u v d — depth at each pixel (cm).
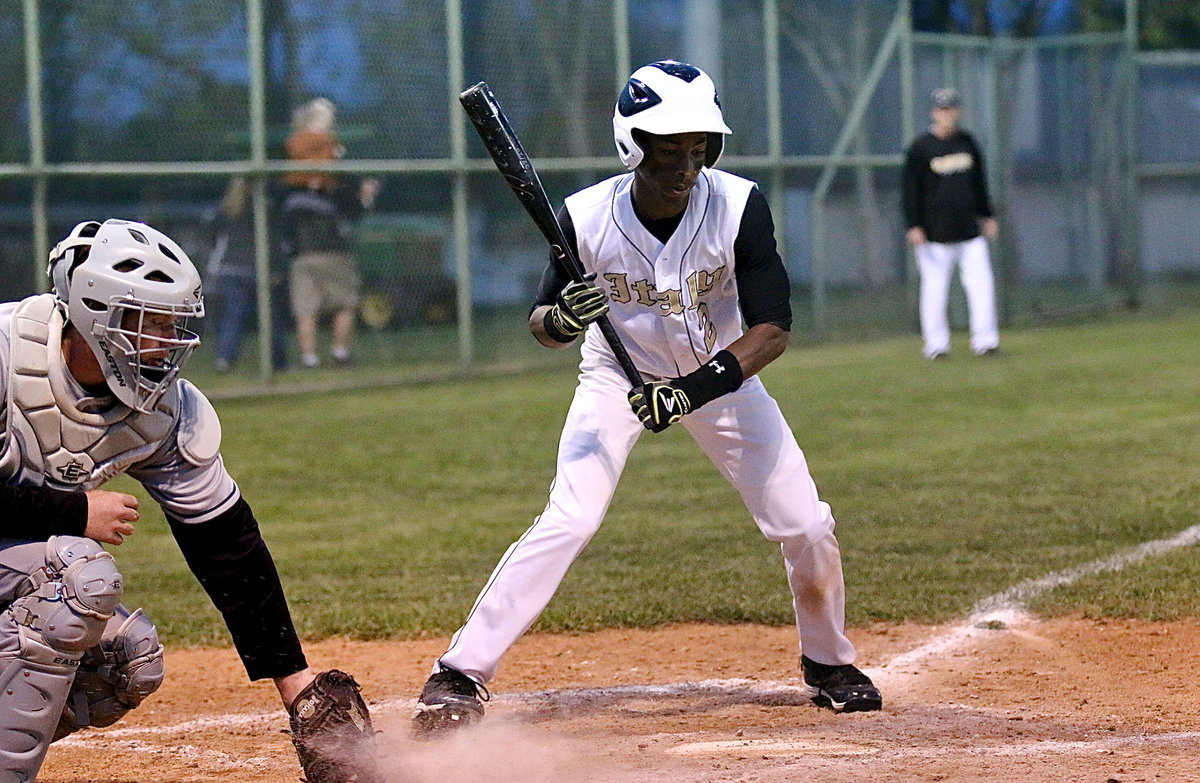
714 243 1570
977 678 1881
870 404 4334
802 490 1658
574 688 1906
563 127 5331
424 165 5053
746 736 1627
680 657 2058
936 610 2217
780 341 1577
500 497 3216
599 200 1589
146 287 1216
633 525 2895
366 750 1401
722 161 5709
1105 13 10450
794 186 5962
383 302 5025
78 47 4516
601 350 1667
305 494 3278
